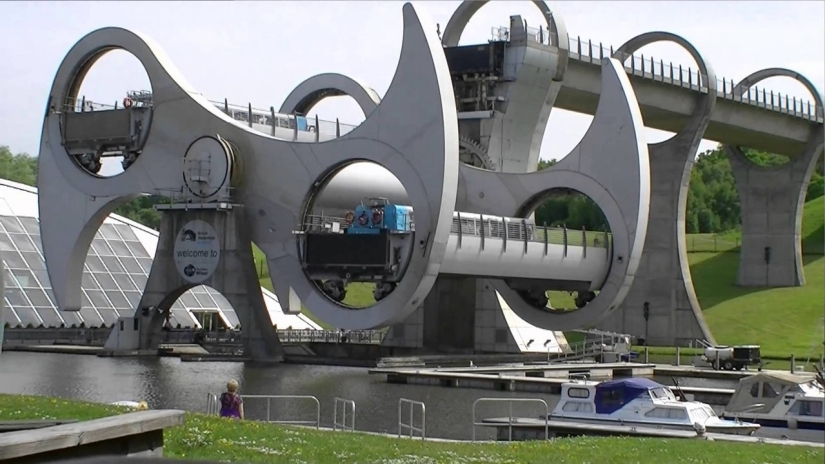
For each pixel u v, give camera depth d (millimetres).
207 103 54531
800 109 85438
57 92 58250
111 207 57250
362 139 49625
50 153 58000
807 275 92688
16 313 56281
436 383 42375
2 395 22625
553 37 61438
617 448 21656
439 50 48000
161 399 34156
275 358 51188
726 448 22328
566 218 131500
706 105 72938
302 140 62906
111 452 10906
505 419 29172
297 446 18000
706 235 118562
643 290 72625
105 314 59031
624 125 55000
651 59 69750
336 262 49812
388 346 56500
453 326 59219
